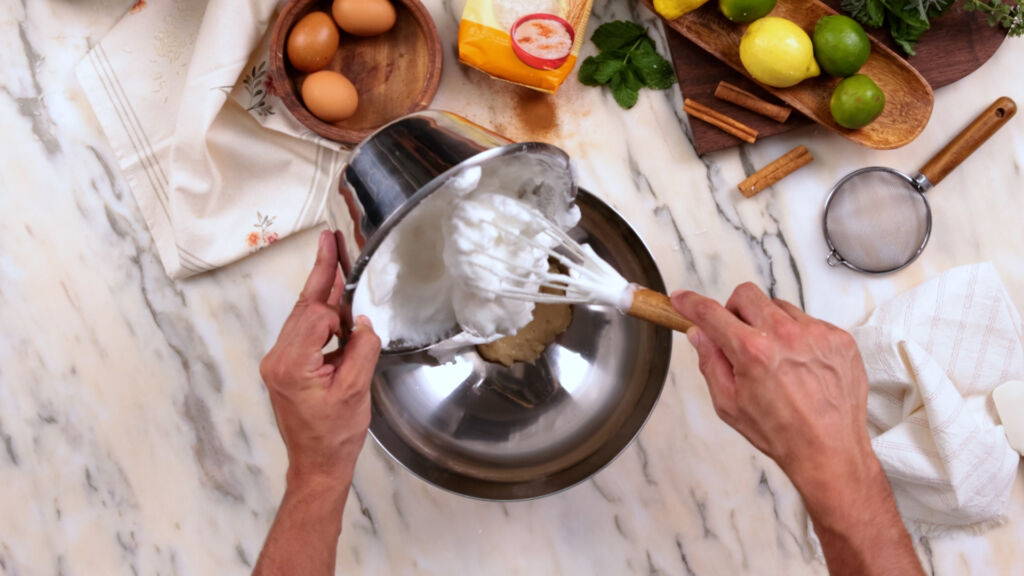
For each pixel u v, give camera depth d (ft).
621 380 3.76
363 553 4.00
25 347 4.07
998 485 3.72
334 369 2.90
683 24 3.78
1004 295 3.77
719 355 2.75
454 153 2.77
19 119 4.03
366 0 3.68
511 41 3.64
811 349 2.62
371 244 2.65
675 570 3.98
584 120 3.99
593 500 3.99
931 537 3.97
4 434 4.08
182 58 3.95
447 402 3.77
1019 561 3.93
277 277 4.00
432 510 4.00
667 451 3.98
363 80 3.92
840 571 2.79
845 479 2.65
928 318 3.80
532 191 3.18
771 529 3.97
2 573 4.08
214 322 4.03
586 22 3.77
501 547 4.00
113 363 4.06
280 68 3.66
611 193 4.00
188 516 4.05
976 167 3.97
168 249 3.97
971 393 3.84
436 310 3.27
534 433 3.79
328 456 2.93
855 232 3.92
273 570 2.91
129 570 4.07
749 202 3.98
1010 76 3.94
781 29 3.53
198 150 3.75
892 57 3.71
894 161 3.97
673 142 3.99
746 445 3.96
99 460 4.07
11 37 4.02
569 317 3.78
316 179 3.93
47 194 4.05
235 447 4.04
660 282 3.59
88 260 4.05
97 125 4.04
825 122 3.74
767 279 3.99
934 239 3.98
